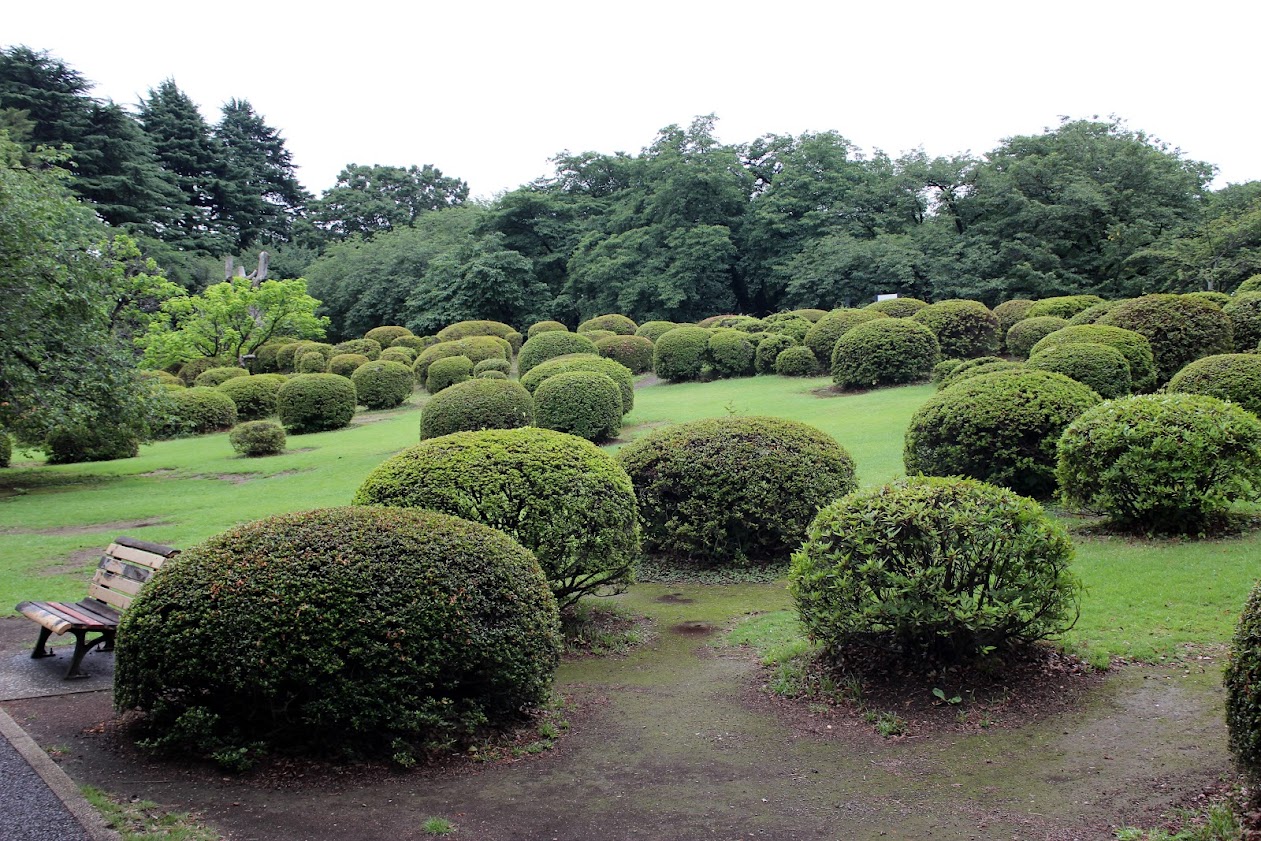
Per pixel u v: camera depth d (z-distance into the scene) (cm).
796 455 826
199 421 2233
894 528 479
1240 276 2717
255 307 3350
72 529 1132
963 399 937
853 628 480
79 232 1602
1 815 349
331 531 444
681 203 4172
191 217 5291
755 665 561
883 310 2398
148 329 3034
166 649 411
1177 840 307
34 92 4278
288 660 400
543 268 4731
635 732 459
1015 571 474
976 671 480
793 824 347
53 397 1452
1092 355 1208
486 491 611
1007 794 361
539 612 462
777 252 4144
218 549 440
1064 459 788
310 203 6419
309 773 400
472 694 443
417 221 5794
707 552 831
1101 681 468
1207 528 729
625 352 2733
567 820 355
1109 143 3569
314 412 2092
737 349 2373
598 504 635
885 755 410
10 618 713
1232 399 993
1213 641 503
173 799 371
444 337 3556
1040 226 3434
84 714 479
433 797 378
